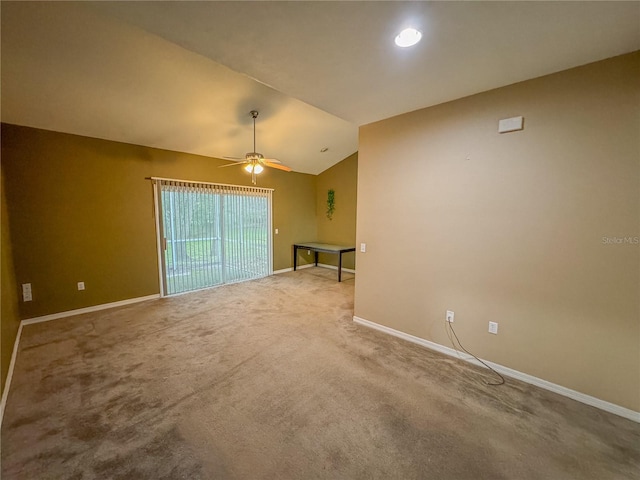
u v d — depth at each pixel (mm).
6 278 2641
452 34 1618
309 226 7121
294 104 3773
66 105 3049
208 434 1728
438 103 2613
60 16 2018
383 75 2102
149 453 1582
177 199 4613
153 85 2953
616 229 1897
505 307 2375
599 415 1918
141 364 2518
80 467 1486
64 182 3545
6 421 1806
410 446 1651
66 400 2018
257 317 3688
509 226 2316
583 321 2039
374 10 1423
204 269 5043
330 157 6383
